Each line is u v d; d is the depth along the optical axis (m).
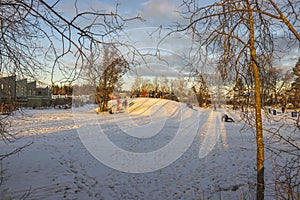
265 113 3.61
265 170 5.51
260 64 3.37
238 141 9.20
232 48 3.35
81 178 5.21
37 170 5.46
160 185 5.00
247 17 3.33
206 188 4.83
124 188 4.82
